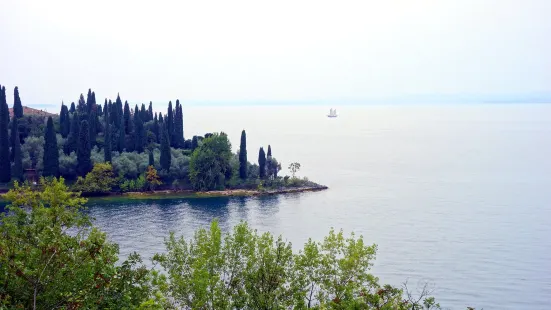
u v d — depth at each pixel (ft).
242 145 595.88
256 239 120.88
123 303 83.35
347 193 588.91
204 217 438.81
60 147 550.36
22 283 76.28
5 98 491.72
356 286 104.32
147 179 537.65
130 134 601.21
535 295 267.18
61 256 77.36
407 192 603.26
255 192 559.79
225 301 104.06
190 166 553.64
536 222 441.68
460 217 461.78
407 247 358.02
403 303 97.25
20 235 85.66
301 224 426.51
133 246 334.03
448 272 302.66
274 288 108.58
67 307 75.00
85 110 652.48
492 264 319.68
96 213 442.91
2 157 488.85
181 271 118.73
